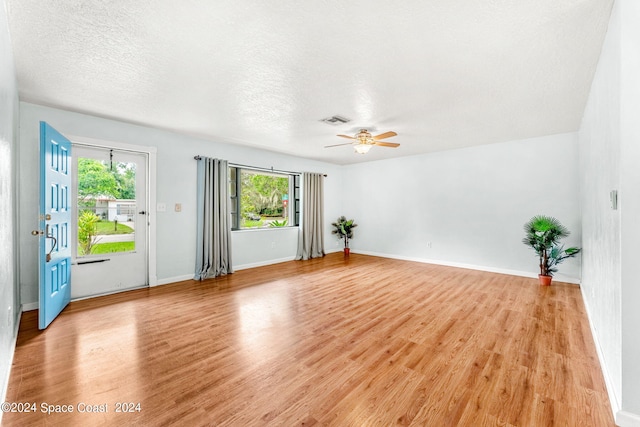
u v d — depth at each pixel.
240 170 5.32
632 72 1.49
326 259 6.25
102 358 2.17
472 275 4.77
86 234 3.54
